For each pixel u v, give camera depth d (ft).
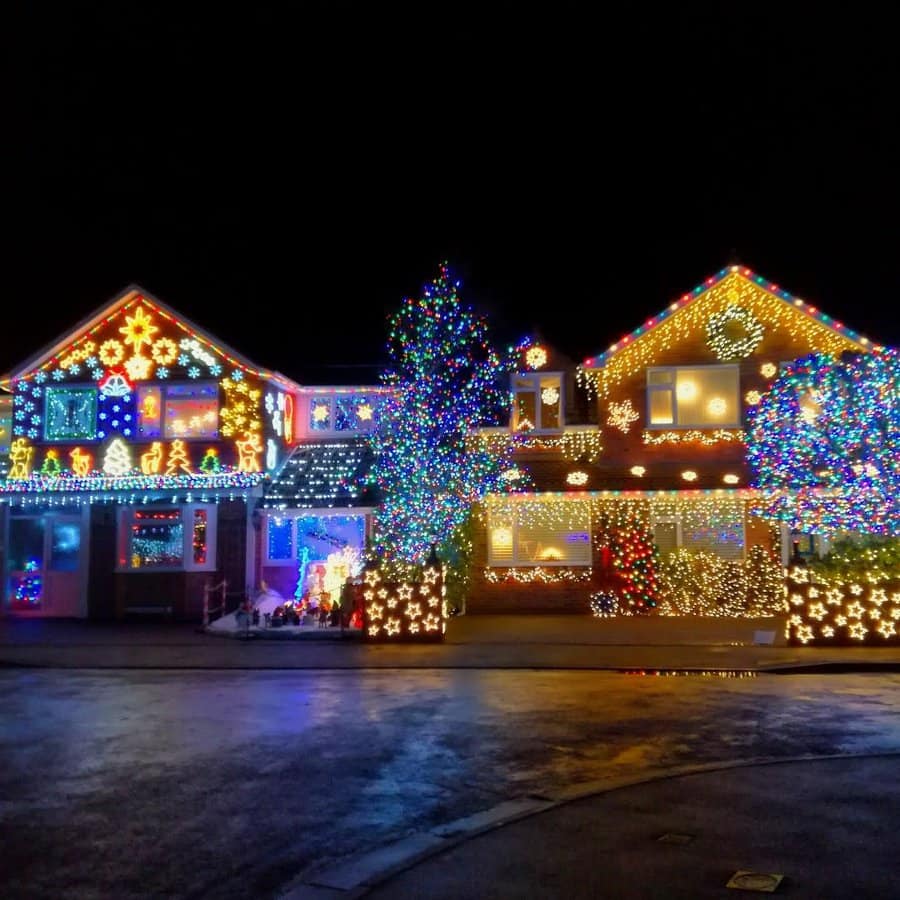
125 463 91.91
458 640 70.79
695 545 88.69
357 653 65.00
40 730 39.60
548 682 51.80
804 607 65.10
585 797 27.94
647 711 42.57
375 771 32.01
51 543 93.66
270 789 29.91
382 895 20.68
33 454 93.56
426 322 86.58
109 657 64.75
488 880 21.43
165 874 22.74
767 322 88.53
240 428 90.94
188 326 91.97
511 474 88.28
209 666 60.39
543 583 89.66
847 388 75.87
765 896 20.12
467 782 30.53
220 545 90.68
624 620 82.43
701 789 28.68
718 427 88.84
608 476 88.58
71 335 94.07
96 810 27.94
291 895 20.99
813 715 41.50
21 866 23.36
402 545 81.20
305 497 88.94
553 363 92.63
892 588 64.23
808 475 77.25
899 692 48.06
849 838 23.93
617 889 20.70
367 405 98.02
